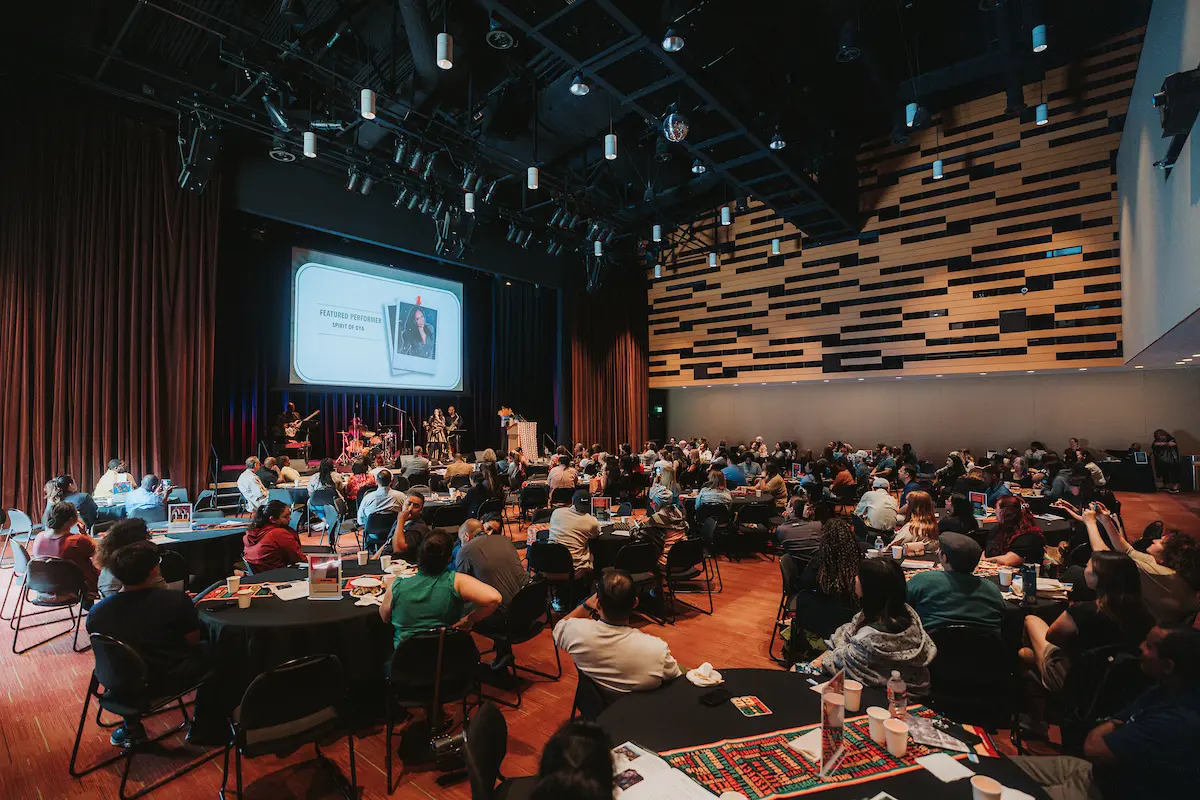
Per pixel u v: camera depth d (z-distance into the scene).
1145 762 1.49
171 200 7.93
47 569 3.72
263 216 9.01
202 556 4.86
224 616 2.88
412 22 6.54
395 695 2.78
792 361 14.02
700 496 6.46
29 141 6.90
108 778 2.66
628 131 10.02
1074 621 2.38
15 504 6.71
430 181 9.76
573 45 5.93
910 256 12.31
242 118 7.63
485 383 14.60
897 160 12.47
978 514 5.37
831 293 13.41
